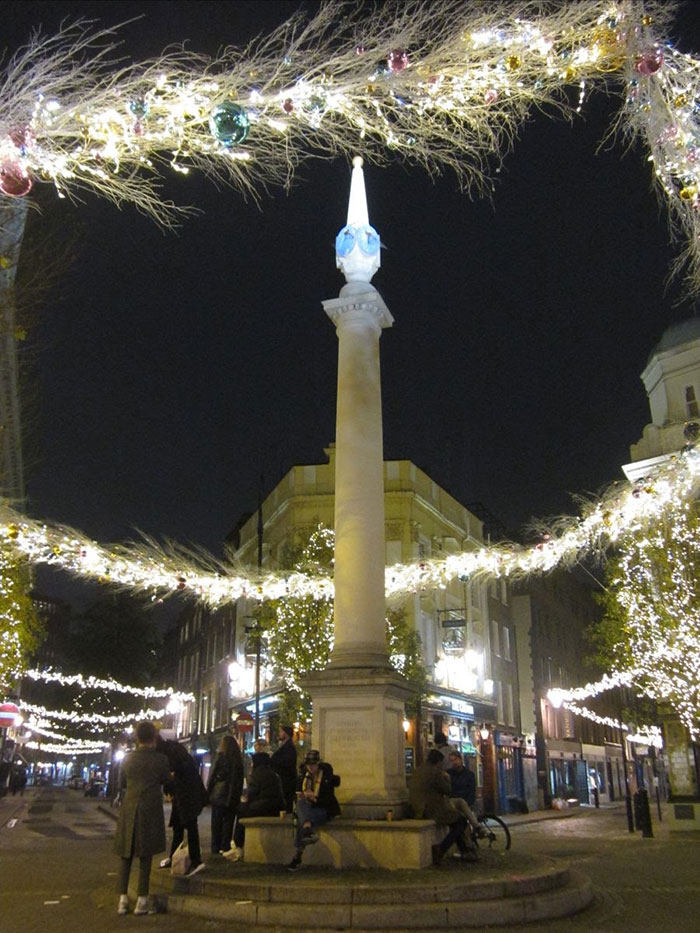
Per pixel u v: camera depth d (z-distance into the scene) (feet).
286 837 29.94
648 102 15.61
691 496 59.21
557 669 151.84
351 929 22.61
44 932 21.74
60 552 39.29
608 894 30.68
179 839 29.43
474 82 15.53
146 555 44.47
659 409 98.63
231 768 34.45
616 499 39.73
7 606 57.26
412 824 28.43
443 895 24.30
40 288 22.99
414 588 54.03
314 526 79.77
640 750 160.66
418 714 78.74
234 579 48.88
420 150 16.08
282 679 75.31
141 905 24.14
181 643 182.29
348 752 31.37
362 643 33.24
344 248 38.88
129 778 24.97
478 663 112.16
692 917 25.67
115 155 14.92
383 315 38.65
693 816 76.02
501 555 48.52
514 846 58.34
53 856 43.55
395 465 97.66
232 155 15.56
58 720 153.48
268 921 22.97
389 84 15.25
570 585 176.86
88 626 152.97
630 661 80.64
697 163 15.74
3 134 13.83
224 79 14.88
